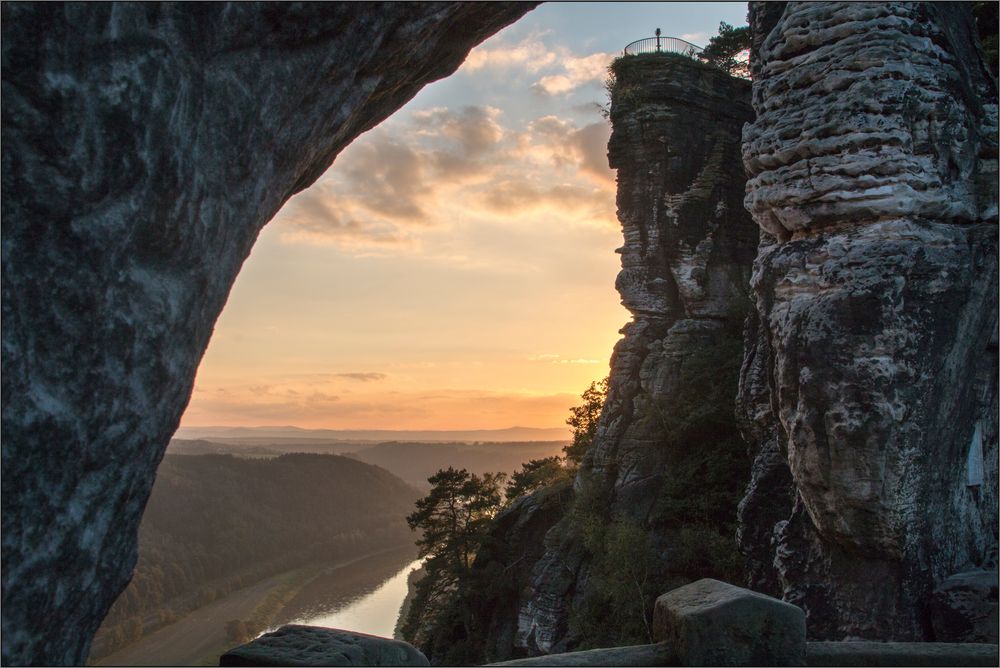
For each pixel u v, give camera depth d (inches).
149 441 149.1
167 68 139.4
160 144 139.0
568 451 2096.5
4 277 121.3
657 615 219.8
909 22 489.1
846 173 487.5
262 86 163.5
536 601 1515.7
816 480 486.3
